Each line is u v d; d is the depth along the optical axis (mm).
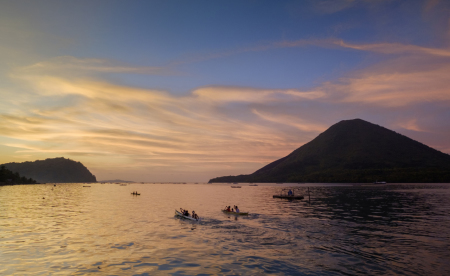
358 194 114500
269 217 49281
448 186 185250
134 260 23750
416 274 20812
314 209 62594
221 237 32812
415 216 49844
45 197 105000
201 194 140375
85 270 21297
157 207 69438
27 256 24750
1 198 96062
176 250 26953
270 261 23766
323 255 25469
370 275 20672
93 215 52594
